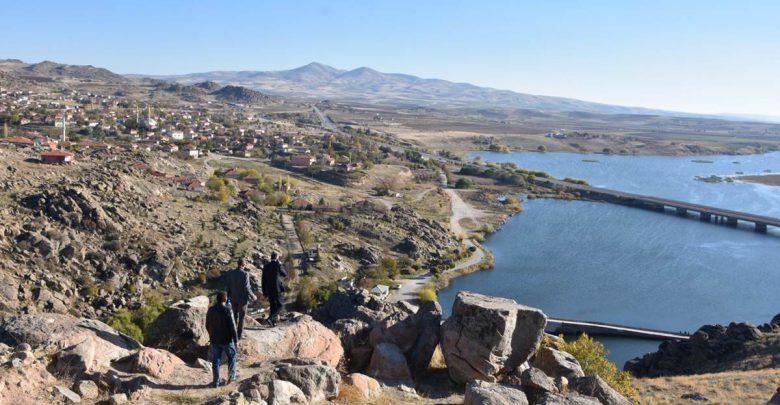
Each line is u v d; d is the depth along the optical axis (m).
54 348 18.42
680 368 63.69
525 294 124.81
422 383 24.62
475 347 24.20
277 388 17.53
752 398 38.75
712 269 148.62
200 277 99.50
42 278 83.94
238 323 22.05
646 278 139.38
